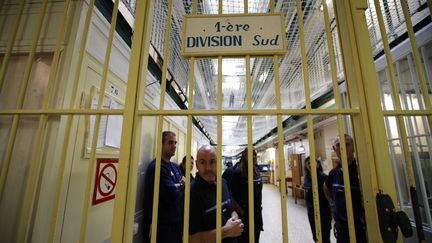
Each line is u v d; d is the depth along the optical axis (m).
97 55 1.16
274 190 8.53
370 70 0.72
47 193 0.85
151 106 2.07
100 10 1.22
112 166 1.32
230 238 1.20
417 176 1.43
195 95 3.34
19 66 1.04
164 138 1.92
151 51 1.94
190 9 1.43
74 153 0.99
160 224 1.58
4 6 1.08
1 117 0.99
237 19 0.81
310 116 0.72
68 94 0.94
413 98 1.47
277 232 3.49
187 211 0.70
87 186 0.68
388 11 1.37
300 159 6.52
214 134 7.34
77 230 1.01
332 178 2.12
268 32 0.79
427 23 1.32
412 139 1.46
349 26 0.77
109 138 1.29
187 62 2.40
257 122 4.82
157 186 0.71
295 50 1.82
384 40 0.74
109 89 1.29
